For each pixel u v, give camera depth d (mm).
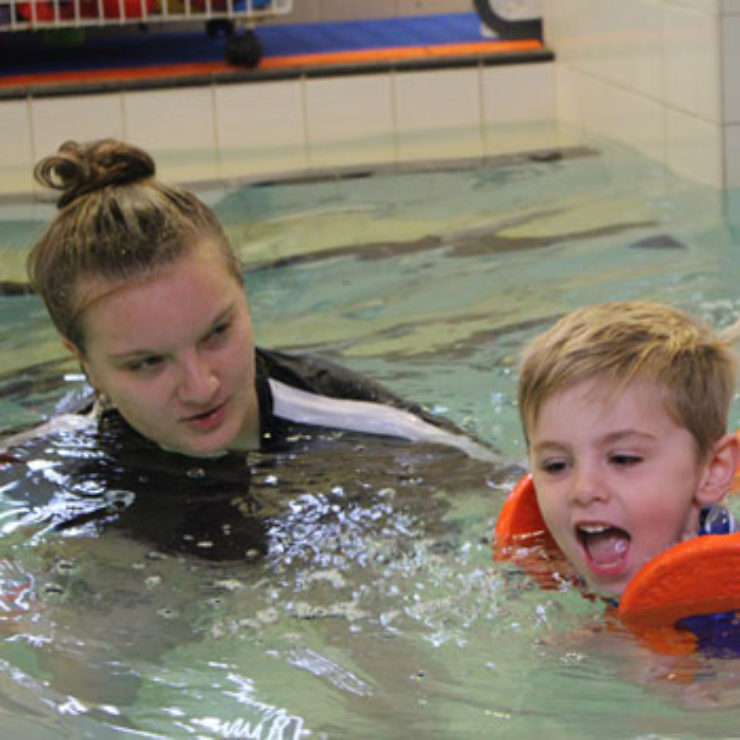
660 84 4570
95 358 2090
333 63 5266
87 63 5402
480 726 1529
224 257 2082
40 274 2109
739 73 4219
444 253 3701
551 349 1862
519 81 5355
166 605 1829
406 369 2873
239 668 1672
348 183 4539
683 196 4164
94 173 2109
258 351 2428
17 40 5707
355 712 1565
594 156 4746
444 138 5145
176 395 2068
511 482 2170
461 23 5980
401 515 2053
